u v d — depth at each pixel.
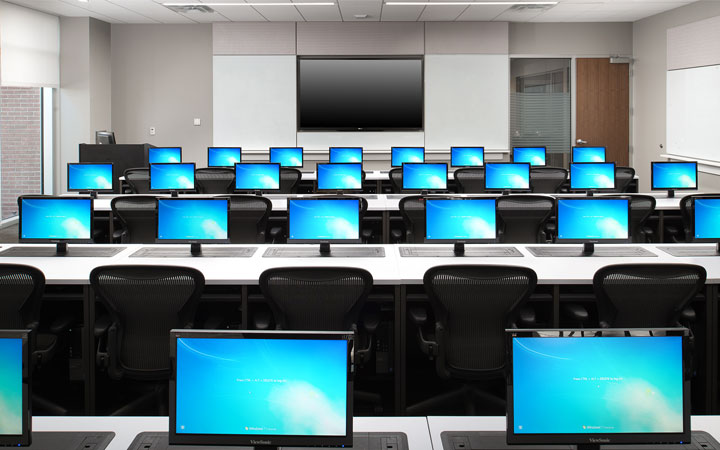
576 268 3.69
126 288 3.11
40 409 3.54
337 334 1.59
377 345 4.10
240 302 4.06
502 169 6.80
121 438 1.85
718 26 8.34
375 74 10.73
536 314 4.02
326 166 6.84
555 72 10.95
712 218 4.11
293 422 1.60
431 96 10.74
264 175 6.99
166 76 10.86
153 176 6.91
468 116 10.78
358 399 3.67
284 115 10.77
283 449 1.69
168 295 3.13
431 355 3.27
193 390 1.61
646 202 5.48
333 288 3.12
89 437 1.85
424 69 10.70
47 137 10.02
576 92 10.95
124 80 10.84
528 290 3.10
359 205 4.11
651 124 10.34
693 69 8.99
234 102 10.73
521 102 10.97
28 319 3.23
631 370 1.60
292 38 10.62
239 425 1.60
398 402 3.48
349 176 6.84
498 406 3.41
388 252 4.16
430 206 4.10
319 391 1.60
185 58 10.84
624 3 9.08
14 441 1.60
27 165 9.84
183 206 4.10
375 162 10.93
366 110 10.79
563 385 1.60
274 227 6.57
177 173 6.91
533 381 1.60
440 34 10.63
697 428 1.89
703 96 8.74
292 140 10.82
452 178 8.49
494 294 3.12
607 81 10.95
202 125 10.96
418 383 4.05
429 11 9.63
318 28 10.60
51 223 4.15
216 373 1.60
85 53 9.98
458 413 3.50
